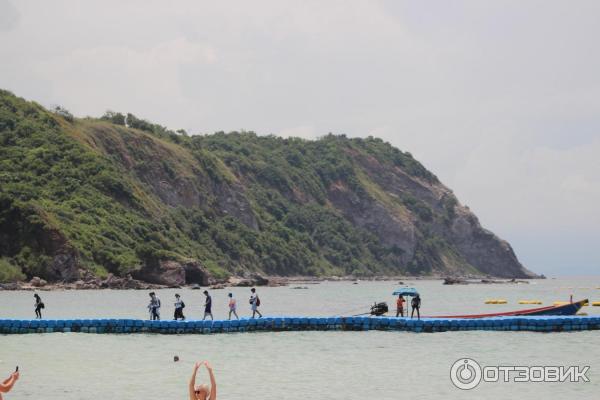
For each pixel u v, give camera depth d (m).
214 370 60.44
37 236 185.38
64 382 55.22
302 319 83.38
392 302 160.88
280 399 50.62
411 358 66.50
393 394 52.53
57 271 184.25
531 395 52.75
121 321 80.31
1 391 32.84
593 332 82.56
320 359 65.62
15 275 178.50
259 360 65.06
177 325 80.31
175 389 53.12
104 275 196.50
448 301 173.12
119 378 56.78
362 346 72.94
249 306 139.00
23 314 106.25
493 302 166.50
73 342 73.69
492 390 54.22
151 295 83.56
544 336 80.00
